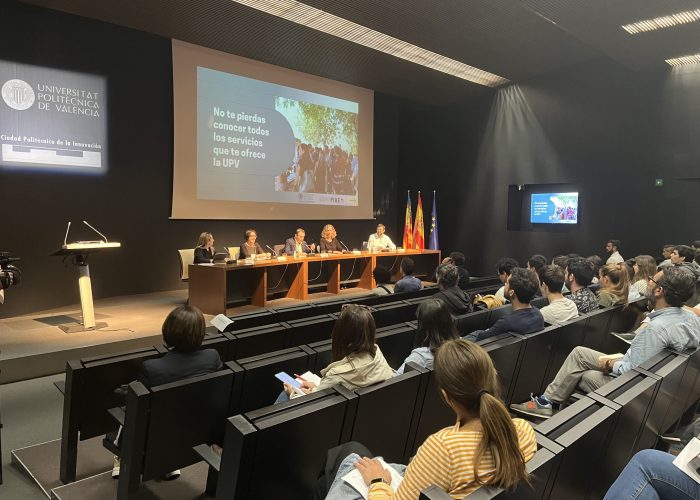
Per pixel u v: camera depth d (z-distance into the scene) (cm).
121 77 680
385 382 184
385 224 1114
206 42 732
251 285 660
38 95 600
